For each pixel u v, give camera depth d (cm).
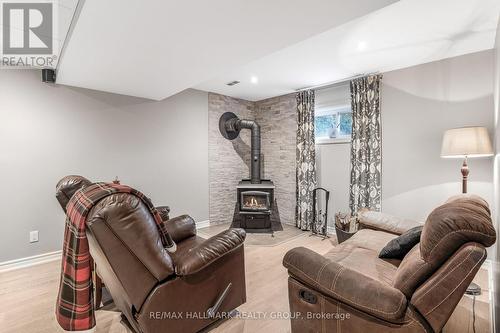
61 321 156
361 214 288
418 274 122
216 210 474
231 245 179
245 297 206
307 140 428
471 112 286
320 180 432
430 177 316
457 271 110
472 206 128
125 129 367
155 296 151
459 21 221
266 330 185
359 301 126
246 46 212
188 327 168
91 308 155
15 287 246
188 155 435
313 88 419
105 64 249
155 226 148
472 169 288
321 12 164
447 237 114
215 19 171
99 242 132
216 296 183
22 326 189
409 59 305
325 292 139
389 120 346
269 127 502
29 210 296
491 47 271
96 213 129
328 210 422
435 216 123
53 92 309
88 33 188
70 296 152
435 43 263
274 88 431
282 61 314
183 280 163
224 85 414
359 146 363
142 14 164
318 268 143
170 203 415
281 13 165
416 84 323
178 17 169
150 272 148
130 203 137
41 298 227
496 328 171
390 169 346
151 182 394
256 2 153
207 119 457
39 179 302
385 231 254
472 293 224
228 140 489
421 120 321
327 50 280
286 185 473
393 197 345
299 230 431
